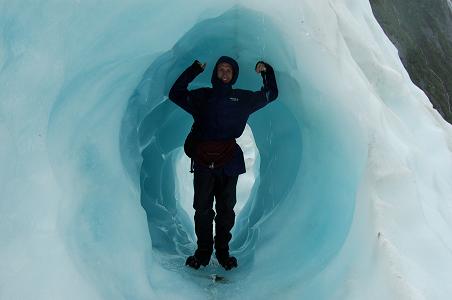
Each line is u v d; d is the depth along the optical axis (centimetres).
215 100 265
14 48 201
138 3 219
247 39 285
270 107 337
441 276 212
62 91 210
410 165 271
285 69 275
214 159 260
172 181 425
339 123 247
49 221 195
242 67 319
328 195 261
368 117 240
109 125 232
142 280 226
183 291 248
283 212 293
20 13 202
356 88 244
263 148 379
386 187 228
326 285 229
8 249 188
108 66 229
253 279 267
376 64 306
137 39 231
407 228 223
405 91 324
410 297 192
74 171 212
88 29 213
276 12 246
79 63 214
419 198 240
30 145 198
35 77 201
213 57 309
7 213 191
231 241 383
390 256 203
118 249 221
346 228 239
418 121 330
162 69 279
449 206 287
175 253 321
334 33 253
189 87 350
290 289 247
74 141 215
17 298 183
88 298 196
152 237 315
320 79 247
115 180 228
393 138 270
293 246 269
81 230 210
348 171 245
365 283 210
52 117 207
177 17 236
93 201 217
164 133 366
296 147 313
